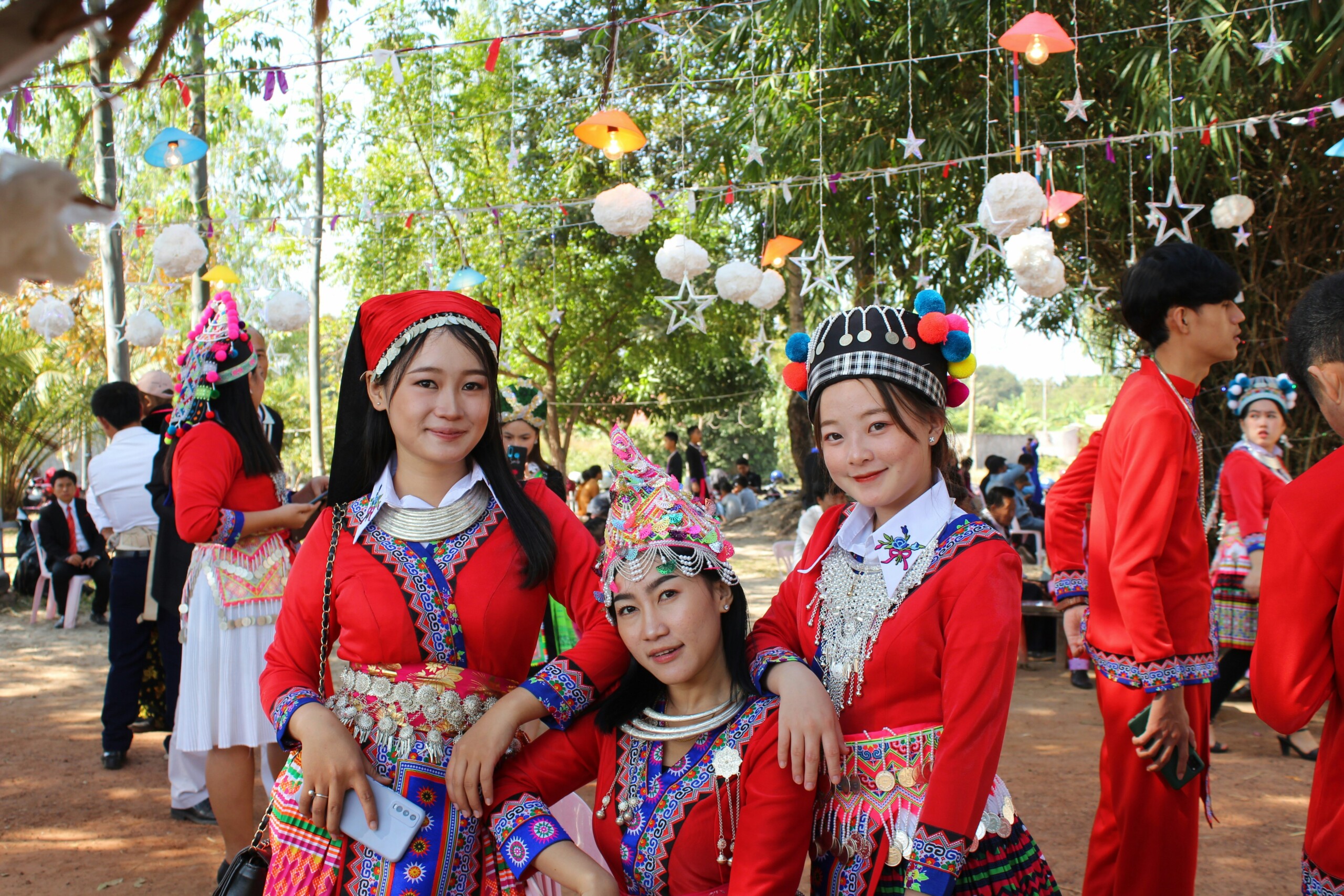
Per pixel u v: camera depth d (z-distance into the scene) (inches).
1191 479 92.0
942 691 65.6
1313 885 65.6
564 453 775.7
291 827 71.2
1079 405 1375.5
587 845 90.2
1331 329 63.6
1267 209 302.8
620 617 69.2
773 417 1374.3
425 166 598.5
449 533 74.5
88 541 317.1
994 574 66.1
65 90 195.8
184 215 359.6
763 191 348.8
